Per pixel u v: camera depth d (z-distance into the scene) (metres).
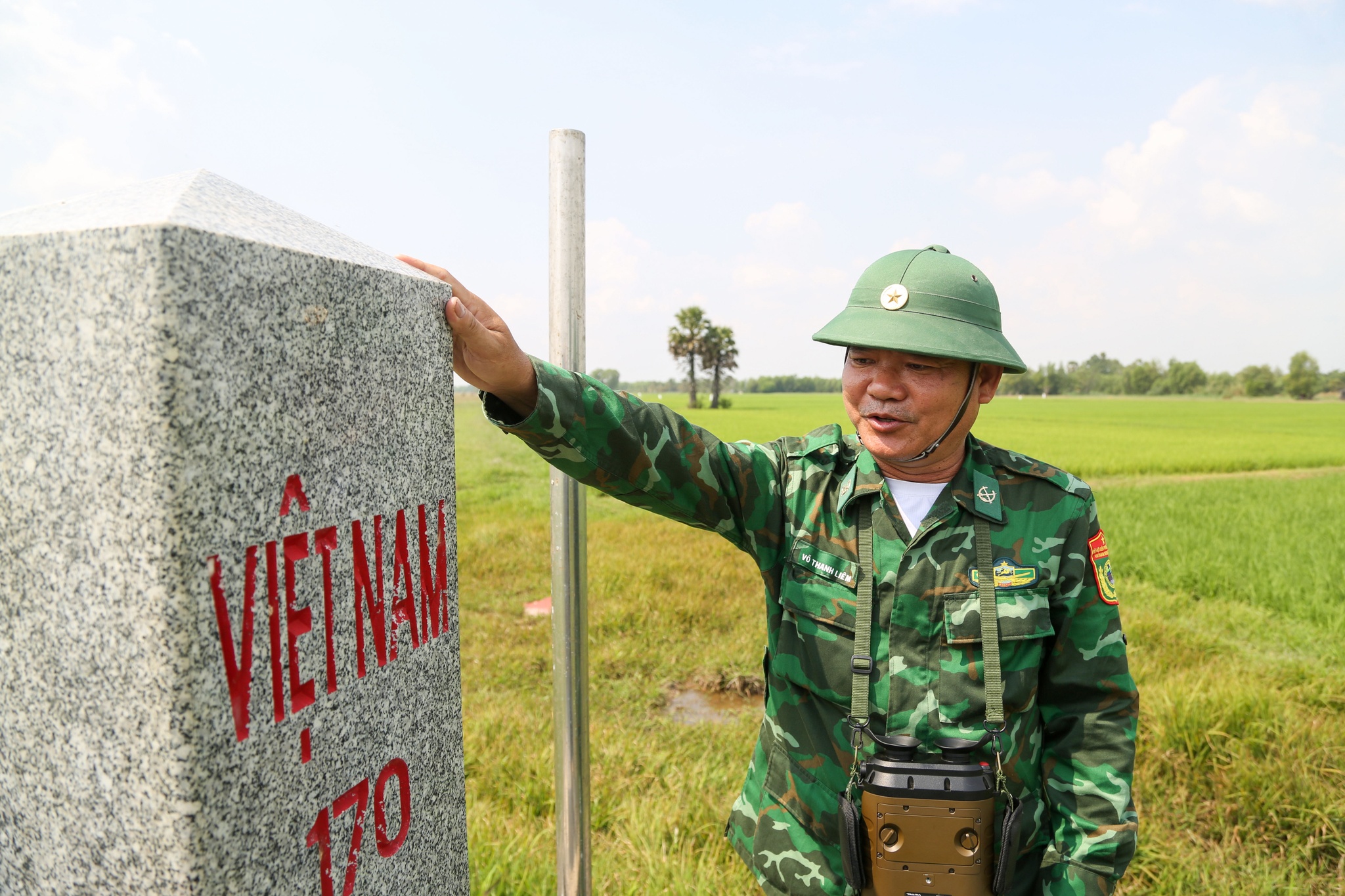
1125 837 1.35
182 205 0.76
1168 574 7.42
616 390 1.40
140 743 0.73
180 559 0.71
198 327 0.72
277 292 0.83
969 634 1.37
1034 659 1.41
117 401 0.71
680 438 1.42
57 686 0.77
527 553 8.27
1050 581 1.41
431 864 1.15
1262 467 20.69
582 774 1.60
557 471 1.54
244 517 0.79
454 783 1.21
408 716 1.09
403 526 1.07
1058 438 30.41
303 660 0.88
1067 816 1.41
